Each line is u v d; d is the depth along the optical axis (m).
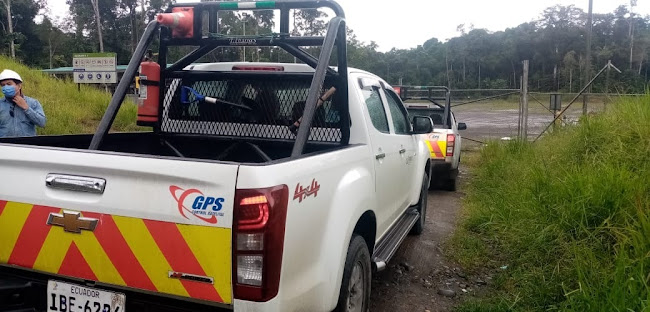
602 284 3.47
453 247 6.04
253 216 2.32
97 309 2.62
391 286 4.91
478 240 5.97
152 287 2.49
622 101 6.78
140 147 4.44
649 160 5.24
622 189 4.59
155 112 4.26
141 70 4.15
